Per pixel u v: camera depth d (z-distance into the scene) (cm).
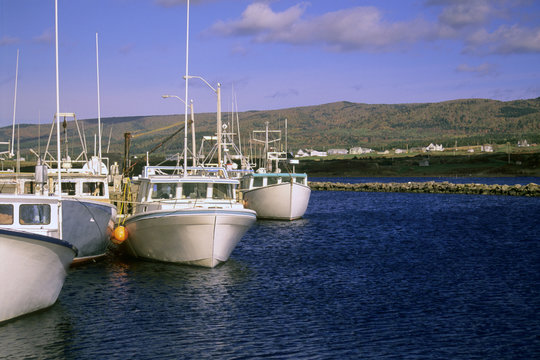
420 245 3288
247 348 1416
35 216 1745
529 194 8875
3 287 1434
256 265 2531
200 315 1689
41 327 1538
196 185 2448
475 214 5700
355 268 2488
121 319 1636
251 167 5250
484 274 2352
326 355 1377
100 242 2398
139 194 2631
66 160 3016
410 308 1794
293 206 4534
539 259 2744
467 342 1473
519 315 1714
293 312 1738
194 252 2288
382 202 7931
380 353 1393
